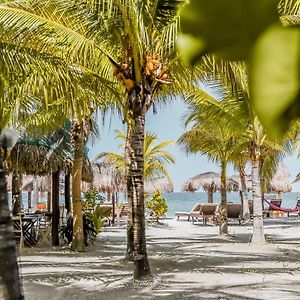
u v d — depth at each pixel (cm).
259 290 804
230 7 29
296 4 284
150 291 788
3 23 793
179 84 976
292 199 8100
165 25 789
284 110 27
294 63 28
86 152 1664
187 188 3253
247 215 2925
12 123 1029
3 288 245
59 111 1203
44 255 1291
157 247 1512
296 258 1217
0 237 249
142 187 866
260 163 1550
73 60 898
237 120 1353
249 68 28
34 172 1502
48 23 817
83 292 787
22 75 866
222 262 1145
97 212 1625
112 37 845
